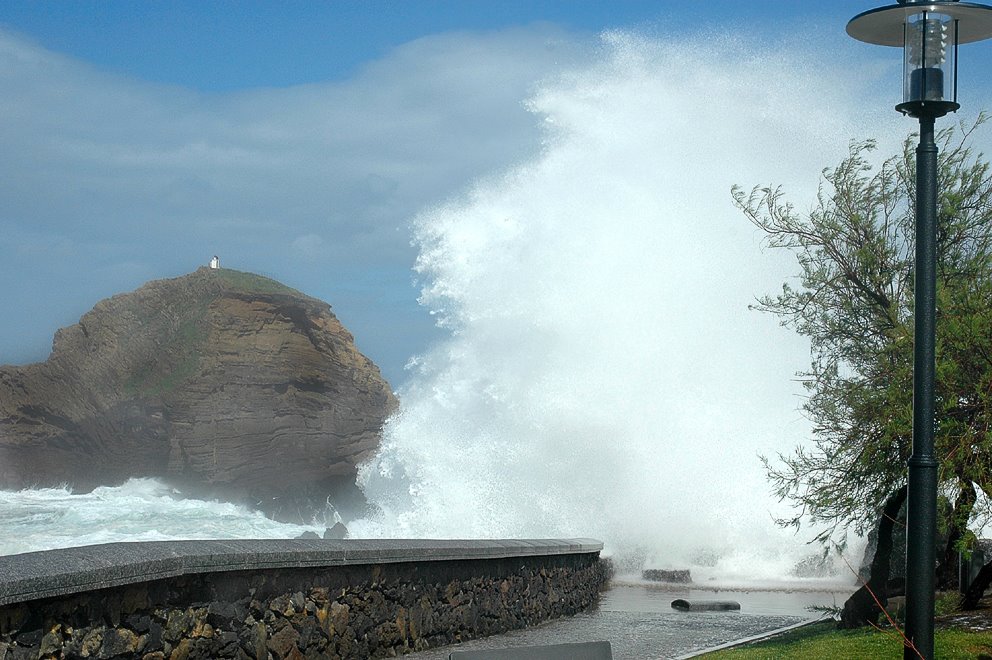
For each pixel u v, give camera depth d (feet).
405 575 33.81
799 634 39.01
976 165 36.04
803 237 38.68
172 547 23.39
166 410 218.79
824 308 38.04
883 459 34.76
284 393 224.12
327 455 225.56
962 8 21.89
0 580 17.43
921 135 22.09
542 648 13.24
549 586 45.98
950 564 41.55
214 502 193.98
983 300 33.04
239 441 216.95
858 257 36.83
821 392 37.32
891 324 35.88
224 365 221.25
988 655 28.78
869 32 23.29
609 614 48.03
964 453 32.22
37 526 131.54
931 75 21.94
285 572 27.50
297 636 27.84
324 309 238.89
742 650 34.96
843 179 38.06
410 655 33.06
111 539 116.98
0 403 224.33
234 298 228.22
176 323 229.66
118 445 221.05
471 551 37.55
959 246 35.91
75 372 227.20
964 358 32.63
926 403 21.65
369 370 242.17
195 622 23.95
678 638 39.52
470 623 37.99
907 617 21.85
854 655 31.09
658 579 65.00
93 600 20.36
